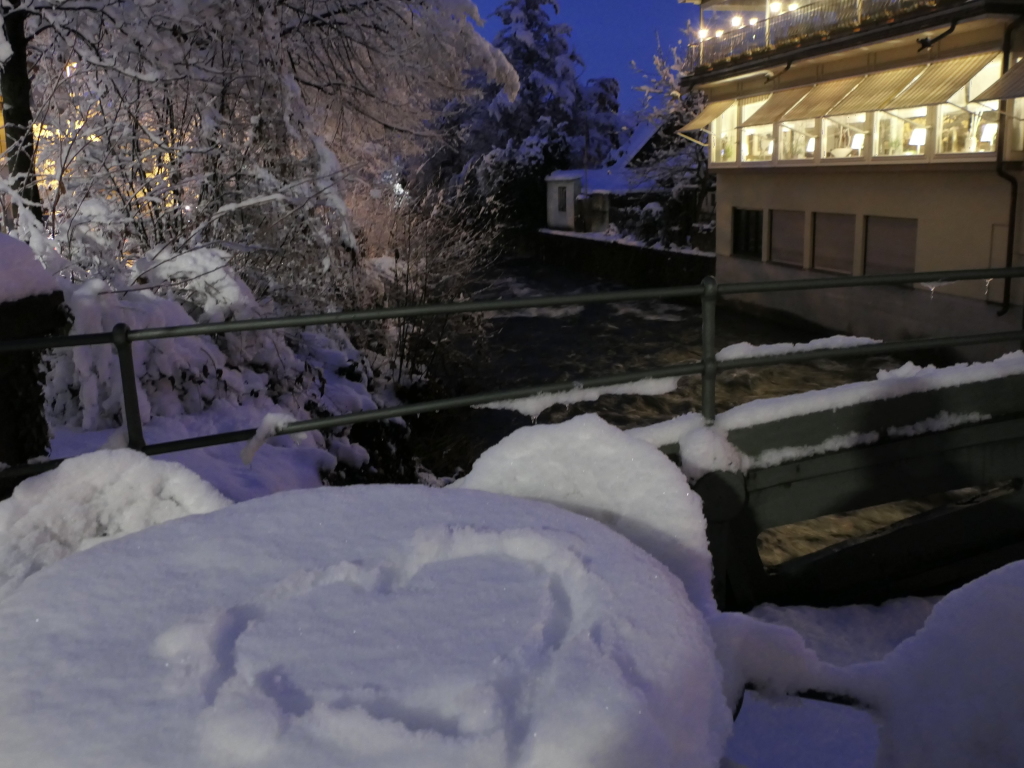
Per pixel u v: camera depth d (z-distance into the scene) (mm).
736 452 3459
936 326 17688
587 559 1621
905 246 18828
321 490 2014
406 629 1424
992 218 16062
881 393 3822
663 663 1333
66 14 8086
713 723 1356
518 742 1175
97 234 7500
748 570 3992
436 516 1848
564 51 49281
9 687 1298
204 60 9023
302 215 8742
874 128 19031
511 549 1695
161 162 8273
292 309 8453
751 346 3639
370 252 12891
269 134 9633
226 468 3975
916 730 1789
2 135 8008
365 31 11805
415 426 11320
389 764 1114
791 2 23188
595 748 1159
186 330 2789
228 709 1192
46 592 1581
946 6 15719
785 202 22859
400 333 12305
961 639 1800
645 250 30266
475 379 14328
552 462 2490
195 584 1588
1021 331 3996
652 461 2459
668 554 2377
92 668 1336
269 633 1419
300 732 1169
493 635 1394
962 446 4051
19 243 3111
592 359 18438
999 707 1714
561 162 42719
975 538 4492
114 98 8281
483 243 14422
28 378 3082
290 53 11297
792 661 1818
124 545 1756
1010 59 15445
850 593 4340
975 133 16344
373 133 13148
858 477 3941
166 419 4871
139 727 1194
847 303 20453
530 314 23844
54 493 2461
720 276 26188
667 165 31594
